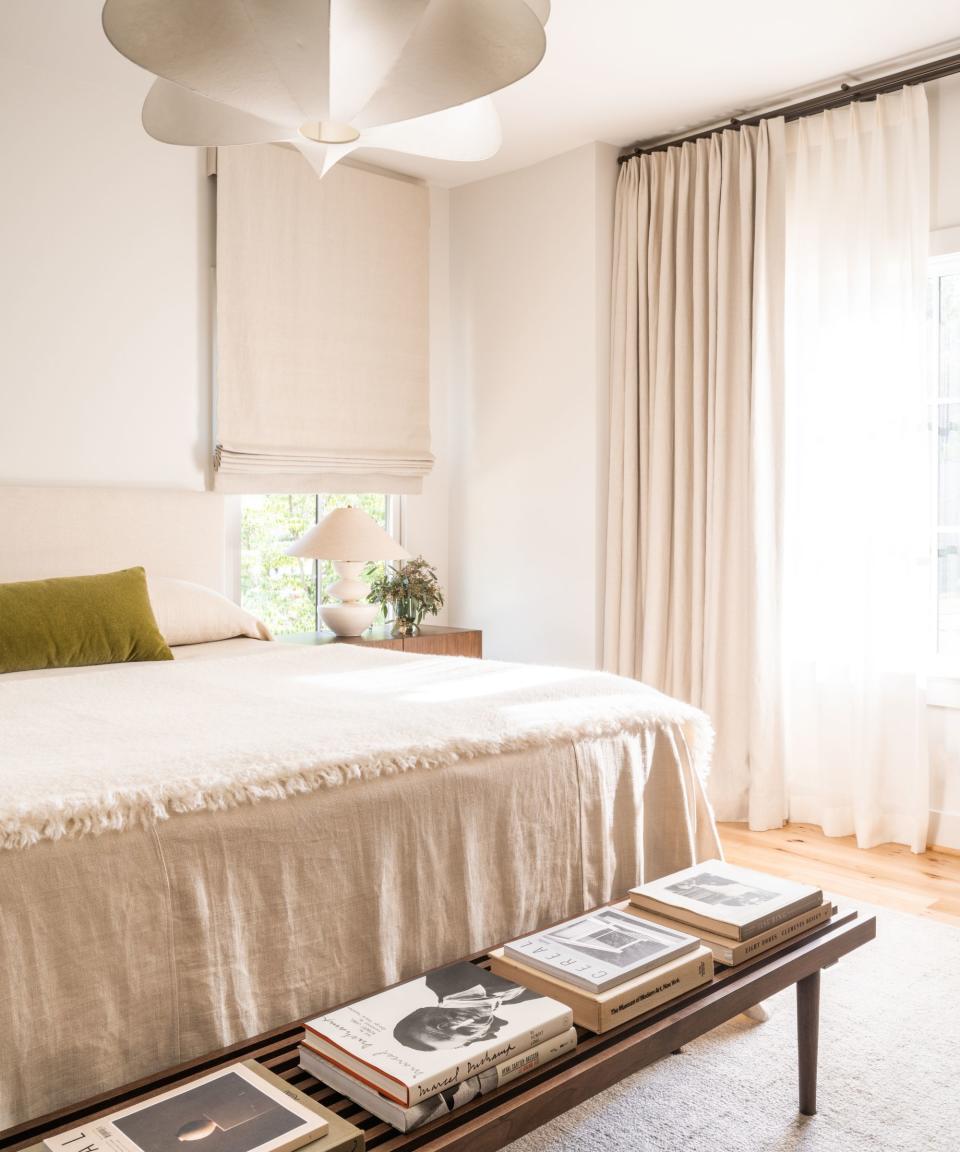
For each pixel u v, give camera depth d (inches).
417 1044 50.6
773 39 132.3
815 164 148.9
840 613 146.8
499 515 183.9
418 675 102.3
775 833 148.6
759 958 66.3
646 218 163.5
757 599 149.9
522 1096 49.9
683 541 158.6
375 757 67.5
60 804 54.0
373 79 60.4
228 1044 57.7
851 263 144.0
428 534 190.1
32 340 137.9
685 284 159.6
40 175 138.1
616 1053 54.1
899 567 140.9
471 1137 46.9
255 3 53.7
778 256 150.3
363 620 162.2
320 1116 45.3
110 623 115.5
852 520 144.6
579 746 81.2
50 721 77.9
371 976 65.2
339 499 179.0
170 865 56.2
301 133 73.2
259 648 128.4
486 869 73.3
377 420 175.5
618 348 166.1
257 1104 46.0
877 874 129.9
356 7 54.1
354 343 171.6
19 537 133.5
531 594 178.9
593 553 168.6
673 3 123.1
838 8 124.3
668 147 161.9
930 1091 79.1
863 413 143.3
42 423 139.0
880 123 140.3
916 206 137.3
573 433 171.0
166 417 151.7
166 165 150.5
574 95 149.0
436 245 189.8
